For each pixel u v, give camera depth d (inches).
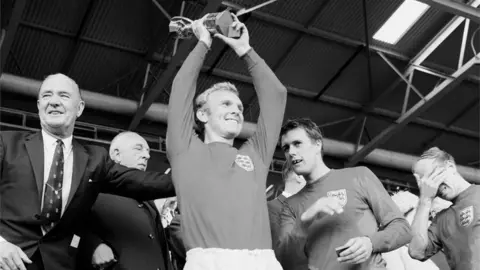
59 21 400.8
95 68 436.1
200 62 121.3
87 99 426.9
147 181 126.6
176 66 395.5
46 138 122.6
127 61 436.8
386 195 129.9
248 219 108.0
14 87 402.0
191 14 404.8
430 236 152.8
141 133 465.7
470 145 580.1
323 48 465.7
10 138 120.0
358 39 466.9
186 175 111.6
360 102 519.5
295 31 446.0
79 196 118.3
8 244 105.4
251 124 474.0
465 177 561.3
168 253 145.0
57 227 115.8
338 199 130.5
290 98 499.2
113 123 450.6
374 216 130.0
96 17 402.9
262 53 457.1
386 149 561.0
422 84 514.6
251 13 423.2
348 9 443.2
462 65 484.1
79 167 120.5
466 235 146.2
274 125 121.4
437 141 569.0
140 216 140.9
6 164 116.3
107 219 137.6
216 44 435.8
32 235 114.4
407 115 496.4
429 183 151.1
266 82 124.0
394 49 482.0
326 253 128.0
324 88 496.7
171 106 116.6
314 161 136.3
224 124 120.7
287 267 135.5
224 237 105.4
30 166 117.0
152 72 444.8
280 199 144.5
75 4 394.3
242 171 114.0
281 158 527.5
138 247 136.2
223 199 108.6
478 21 414.3
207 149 115.6
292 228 134.1
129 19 409.7
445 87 475.2
